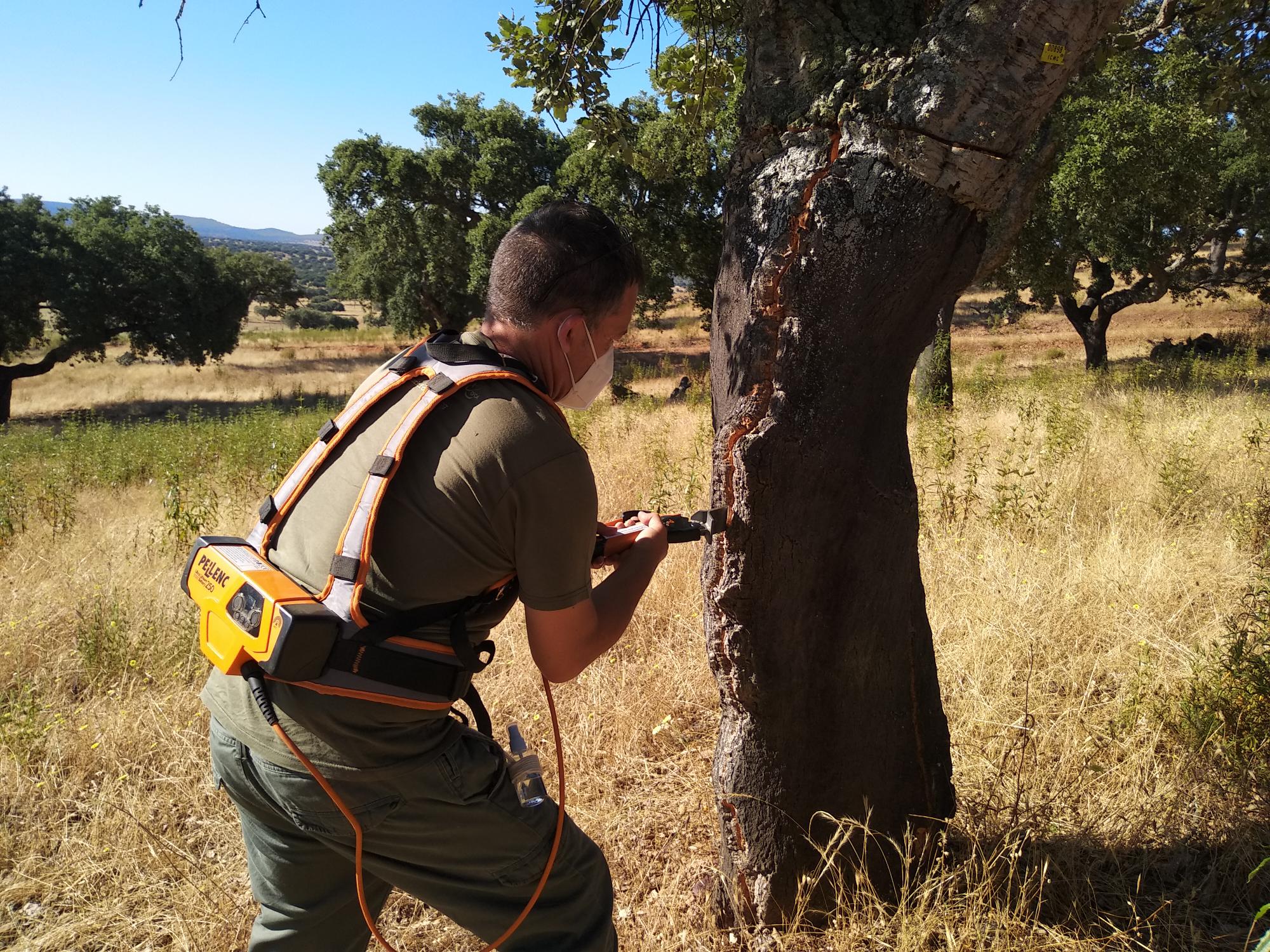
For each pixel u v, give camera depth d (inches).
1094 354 792.9
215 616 54.8
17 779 116.0
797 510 76.2
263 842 60.7
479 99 1155.3
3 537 245.3
